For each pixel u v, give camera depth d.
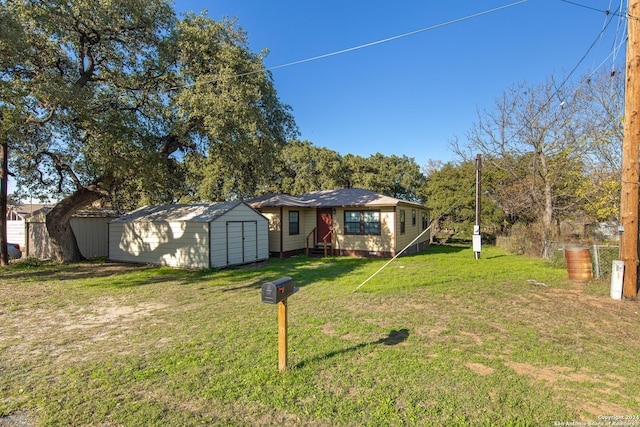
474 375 3.52
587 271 8.67
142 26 11.73
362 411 2.91
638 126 6.76
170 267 12.21
